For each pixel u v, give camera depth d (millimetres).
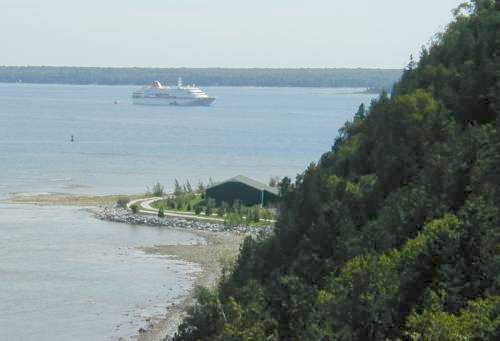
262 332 130625
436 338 105500
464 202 147000
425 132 183250
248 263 173500
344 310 122812
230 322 135625
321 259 158000
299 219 176000
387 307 121375
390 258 133250
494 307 108875
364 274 124875
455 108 193000
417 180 167000
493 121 176125
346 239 155500
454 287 119562
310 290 140250
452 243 125438
